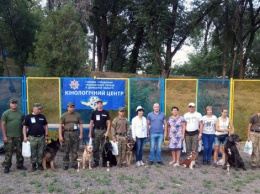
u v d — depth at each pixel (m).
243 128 11.51
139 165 8.25
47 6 20.22
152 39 21.34
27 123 7.54
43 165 7.77
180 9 21.94
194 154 8.20
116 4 29.20
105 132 8.20
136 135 8.20
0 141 10.09
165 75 22.67
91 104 9.61
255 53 31.41
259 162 8.22
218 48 28.98
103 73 28.56
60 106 9.65
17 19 22.80
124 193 6.07
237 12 22.09
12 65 28.42
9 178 7.00
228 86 10.03
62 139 7.81
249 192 6.33
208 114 8.43
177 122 8.25
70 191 6.14
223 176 7.45
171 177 7.17
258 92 16.41
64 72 15.52
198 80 10.16
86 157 7.80
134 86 10.28
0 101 10.12
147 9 20.33
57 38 15.70
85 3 23.77
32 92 10.88
